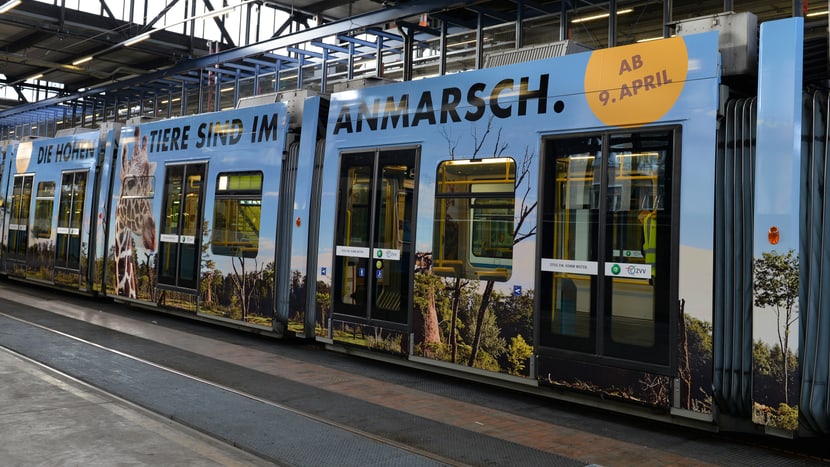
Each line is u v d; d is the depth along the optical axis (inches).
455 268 319.6
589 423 269.1
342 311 372.2
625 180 264.8
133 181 549.6
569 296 277.7
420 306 332.5
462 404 293.4
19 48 1080.2
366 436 241.3
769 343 229.1
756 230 233.9
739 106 246.2
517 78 303.6
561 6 641.0
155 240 516.4
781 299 227.3
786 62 232.1
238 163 452.4
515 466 215.3
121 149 570.3
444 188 327.6
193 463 200.2
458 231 319.9
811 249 231.5
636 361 256.5
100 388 295.1
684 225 247.8
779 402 226.5
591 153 275.9
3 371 313.6
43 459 198.8
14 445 210.2
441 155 330.0
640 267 257.9
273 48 784.3
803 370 227.5
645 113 261.3
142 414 253.0
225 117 467.8
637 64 265.4
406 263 341.4
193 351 395.2
